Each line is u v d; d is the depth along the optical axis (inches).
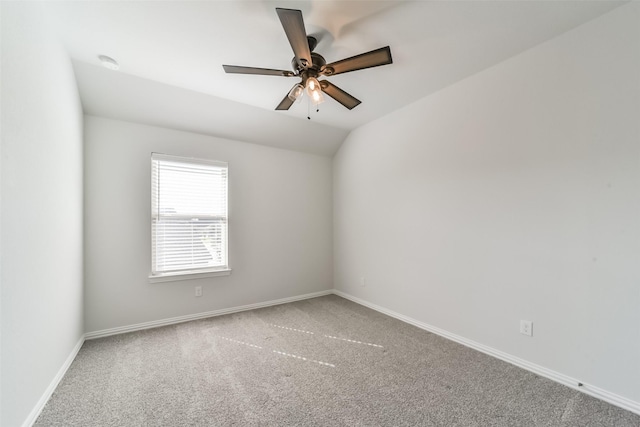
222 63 86.6
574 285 70.6
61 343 74.5
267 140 139.9
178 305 117.9
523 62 80.2
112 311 104.5
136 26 69.7
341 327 111.5
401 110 120.2
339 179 161.2
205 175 126.3
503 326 84.8
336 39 74.8
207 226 126.5
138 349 92.0
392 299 125.0
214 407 63.4
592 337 67.6
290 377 75.7
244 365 82.0
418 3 61.9
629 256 62.4
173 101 106.6
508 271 83.7
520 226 81.1
